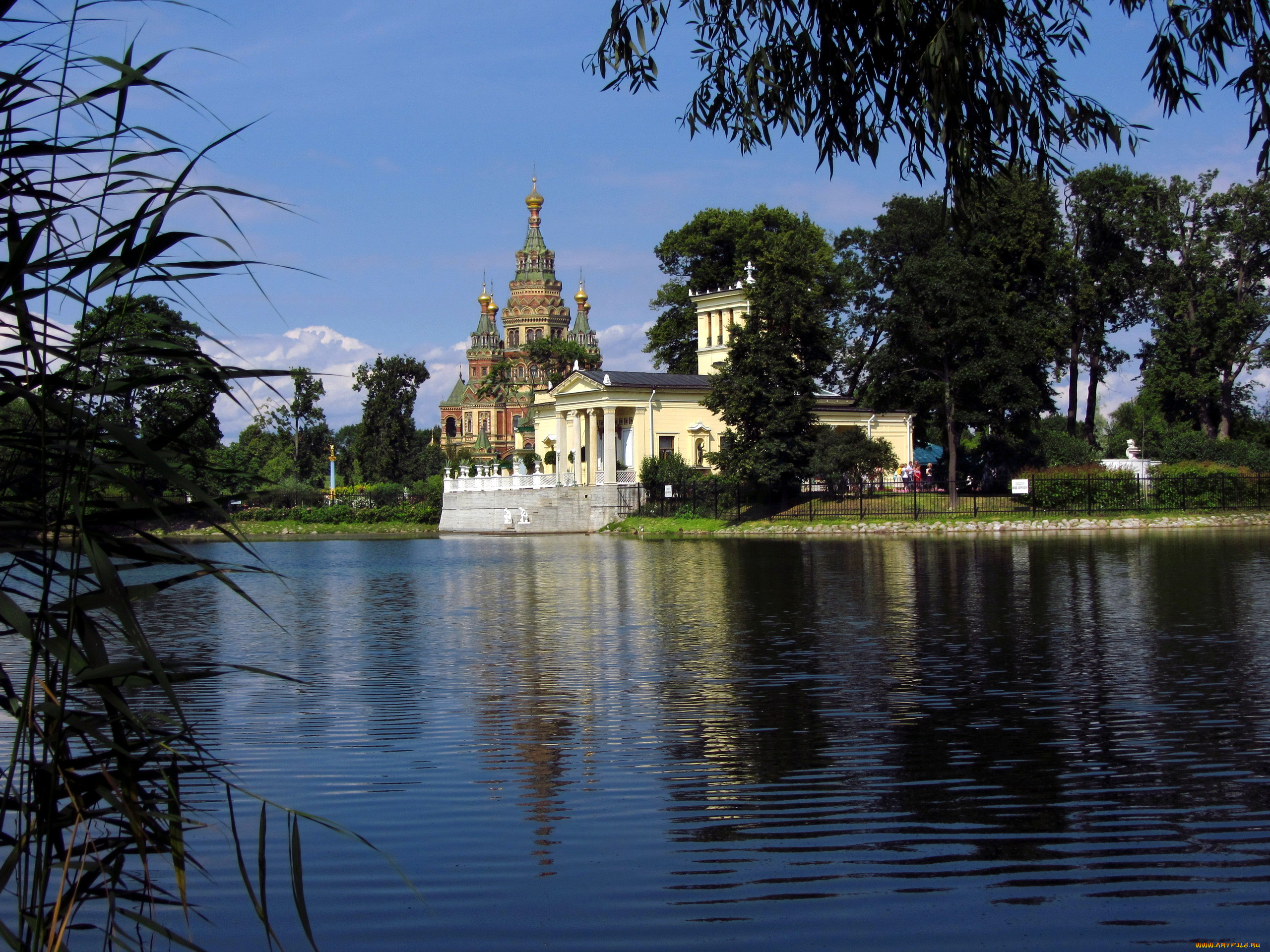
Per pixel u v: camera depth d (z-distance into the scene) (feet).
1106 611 71.31
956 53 27.86
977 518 187.73
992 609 73.61
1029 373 209.56
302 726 41.45
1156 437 228.22
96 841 15.75
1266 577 92.43
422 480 340.18
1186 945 21.66
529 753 37.11
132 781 15.28
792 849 27.25
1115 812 29.68
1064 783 32.42
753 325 206.08
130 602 14.16
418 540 232.12
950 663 52.95
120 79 13.47
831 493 217.56
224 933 22.90
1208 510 189.88
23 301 14.05
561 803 31.30
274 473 328.08
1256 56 29.94
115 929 17.48
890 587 91.56
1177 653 54.34
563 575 117.50
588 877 25.70
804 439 207.62
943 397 199.82
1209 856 26.32
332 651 61.67
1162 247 230.07
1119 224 228.22
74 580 14.67
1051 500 189.57
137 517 15.26
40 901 14.38
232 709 44.70
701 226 303.48
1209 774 33.01
